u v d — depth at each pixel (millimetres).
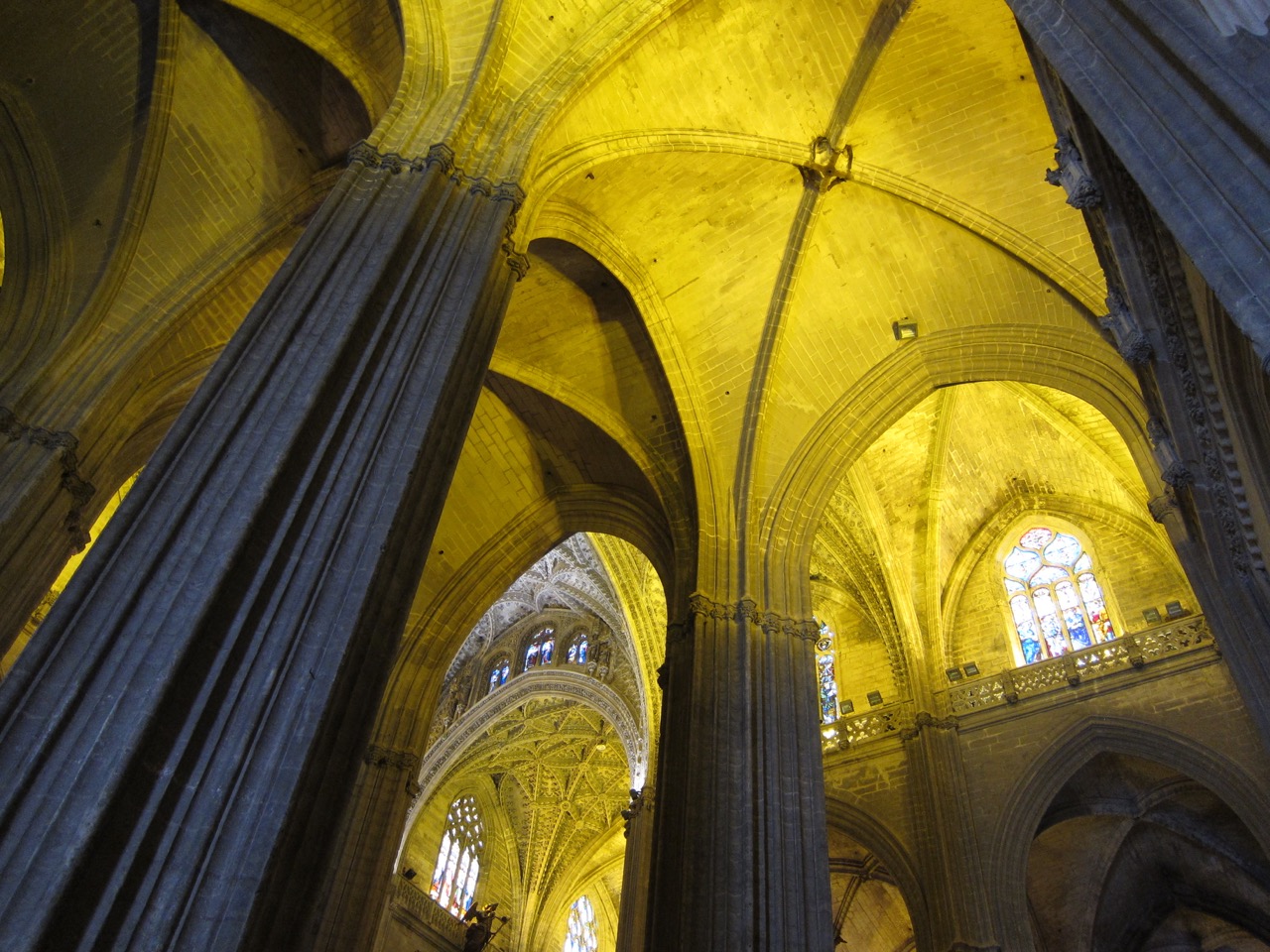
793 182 18391
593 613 31734
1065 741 21609
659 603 28438
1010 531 26281
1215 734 20078
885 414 18750
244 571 8031
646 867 24656
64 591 7465
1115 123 6926
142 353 15875
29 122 16156
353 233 11070
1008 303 17984
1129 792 22984
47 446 14477
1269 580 10094
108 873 6383
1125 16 7227
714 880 13320
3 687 6902
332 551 8523
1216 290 5859
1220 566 11008
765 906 13203
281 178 17438
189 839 6793
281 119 17094
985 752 22391
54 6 15711
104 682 7078
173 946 6383
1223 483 10398
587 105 15852
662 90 16781
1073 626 24156
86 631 7340
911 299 18750
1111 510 25031
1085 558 24922
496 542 21578
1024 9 8156
